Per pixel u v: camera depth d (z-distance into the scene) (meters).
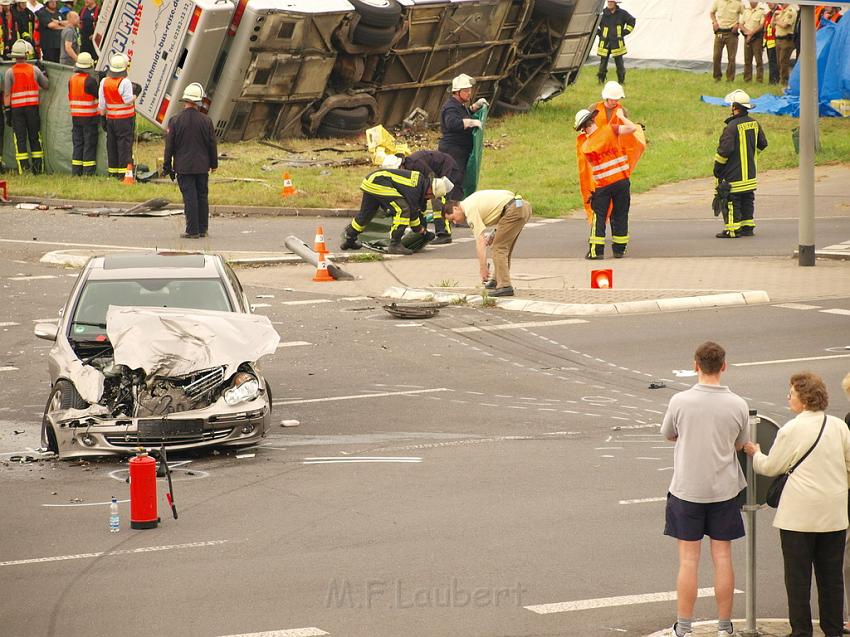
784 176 110.19
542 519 33.69
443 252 82.50
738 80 156.50
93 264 48.88
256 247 82.88
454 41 124.56
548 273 73.50
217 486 38.03
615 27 153.12
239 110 114.38
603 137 76.31
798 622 25.28
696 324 60.66
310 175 107.19
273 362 55.41
